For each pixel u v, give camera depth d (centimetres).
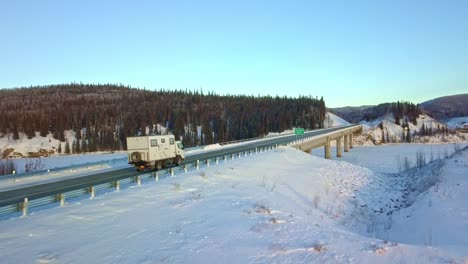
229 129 13438
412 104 18162
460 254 1234
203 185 2397
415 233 2041
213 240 1334
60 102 17688
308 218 2034
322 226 1664
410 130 16162
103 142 12500
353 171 4294
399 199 3316
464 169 3547
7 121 13362
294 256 1186
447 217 2184
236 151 4959
